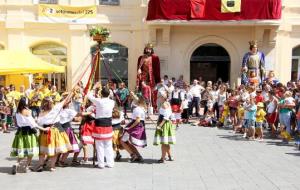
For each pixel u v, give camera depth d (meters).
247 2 20.06
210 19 20.23
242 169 9.12
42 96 15.12
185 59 21.78
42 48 22.25
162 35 21.28
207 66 22.59
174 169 9.12
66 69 22.25
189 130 15.50
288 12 21.69
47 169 9.15
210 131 15.27
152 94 17.03
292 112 12.96
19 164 9.30
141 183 7.93
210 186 7.72
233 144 12.45
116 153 10.21
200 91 19.03
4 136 14.16
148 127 15.98
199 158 10.32
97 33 13.64
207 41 21.75
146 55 17.39
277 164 9.64
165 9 20.27
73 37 21.97
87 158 10.05
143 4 21.72
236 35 21.62
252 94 13.55
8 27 21.55
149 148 11.77
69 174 8.69
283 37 21.72
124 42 22.25
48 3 22.06
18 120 8.73
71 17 21.92
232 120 15.99
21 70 13.72
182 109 16.88
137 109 9.69
